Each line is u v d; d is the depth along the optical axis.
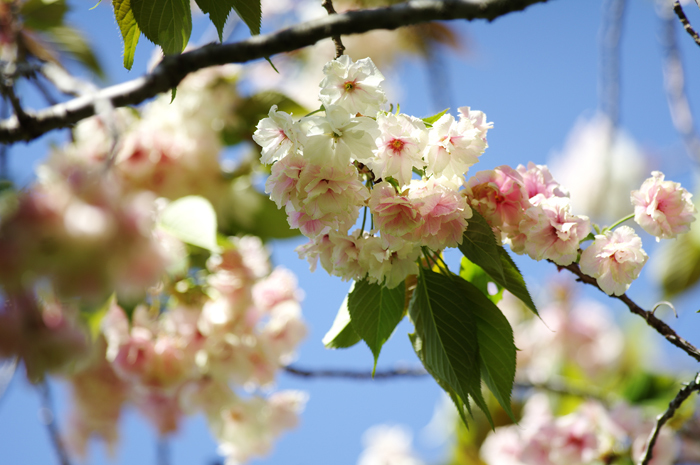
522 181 1.19
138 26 1.17
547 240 1.19
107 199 1.03
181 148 1.43
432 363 1.19
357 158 1.15
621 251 1.19
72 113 1.20
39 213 1.02
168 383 1.40
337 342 1.26
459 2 1.18
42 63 1.22
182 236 1.27
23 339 1.06
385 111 1.17
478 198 1.19
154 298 1.39
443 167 1.16
